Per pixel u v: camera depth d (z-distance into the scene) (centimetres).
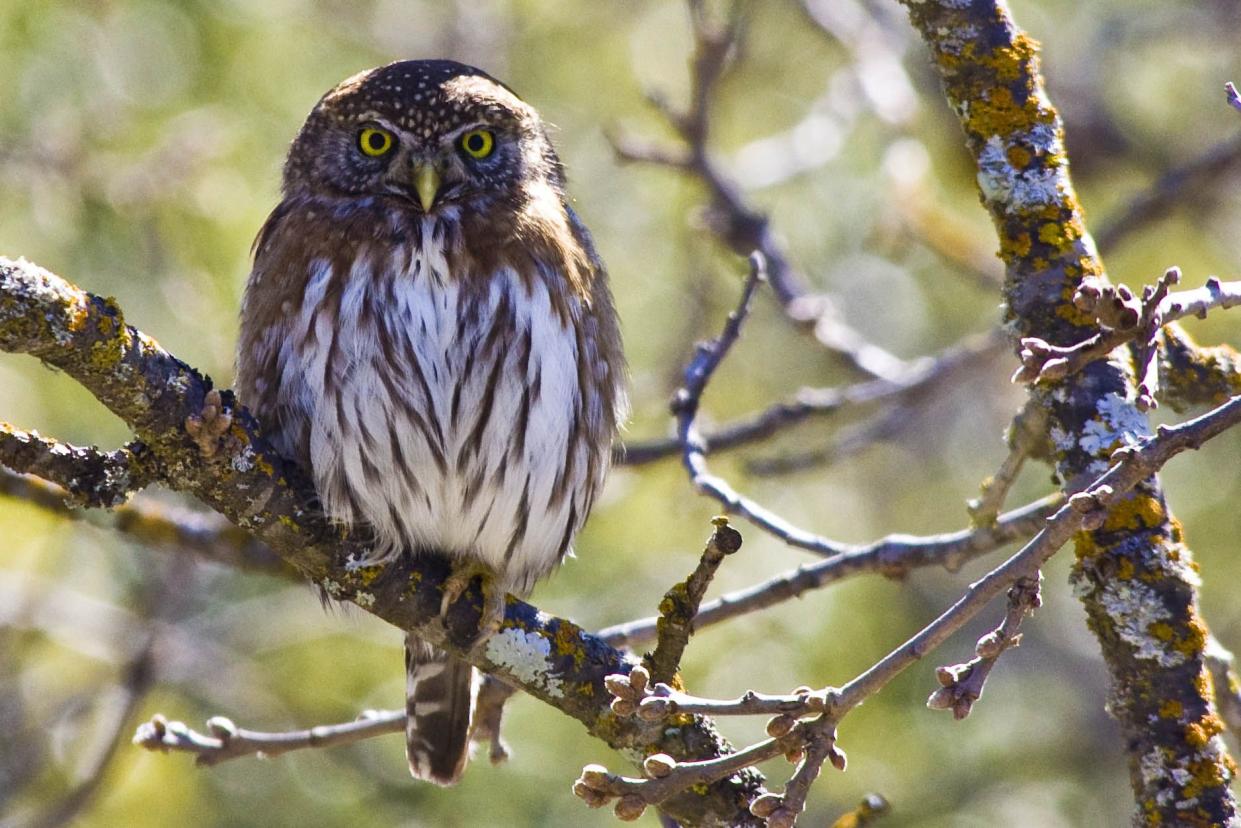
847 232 1606
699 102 1121
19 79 1284
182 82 1334
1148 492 596
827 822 1371
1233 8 1581
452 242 756
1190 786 573
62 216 1255
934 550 764
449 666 831
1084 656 1589
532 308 757
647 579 1323
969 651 1529
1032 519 750
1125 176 1523
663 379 1326
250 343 762
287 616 1385
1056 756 1548
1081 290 474
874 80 1283
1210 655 723
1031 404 680
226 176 1261
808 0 1336
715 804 637
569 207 832
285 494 646
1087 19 1644
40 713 1303
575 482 793
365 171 783
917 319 1634
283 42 1395
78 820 1235
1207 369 742
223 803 1365
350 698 1374
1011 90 644
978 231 1441
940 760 1470
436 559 732
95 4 1309
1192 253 1477
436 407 736
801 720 499
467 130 786
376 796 1387
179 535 913
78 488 598
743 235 1130
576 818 1338
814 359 1545
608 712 664
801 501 1535
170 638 1277
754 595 781
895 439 1532
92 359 575
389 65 827
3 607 1258
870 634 1400
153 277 1241
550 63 1581
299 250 758
